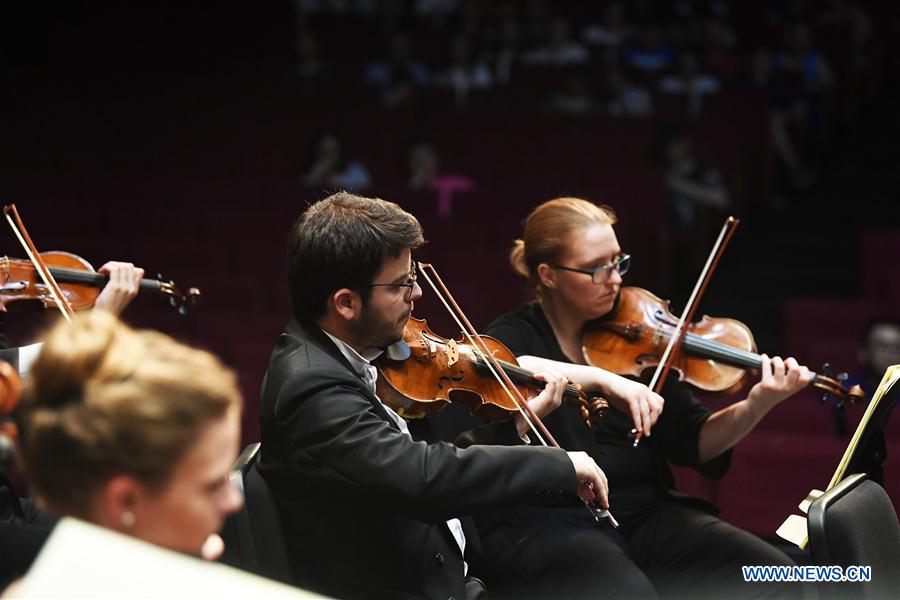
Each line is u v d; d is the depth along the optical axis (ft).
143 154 66.44
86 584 6.70
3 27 84.94
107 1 88.63
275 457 18.21
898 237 58.18
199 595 6.65
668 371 23.54
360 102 74.28
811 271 65.36
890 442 36.58
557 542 21.30
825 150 75.41
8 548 14.82
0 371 11.70
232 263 54.60
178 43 88.02
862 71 82.64
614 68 75.00
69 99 74.69
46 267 21.93
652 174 60.18
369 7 93.81
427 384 20.13
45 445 8.40
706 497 35.73
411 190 59.72
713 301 62.75
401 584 18.45
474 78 81.97
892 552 18.74
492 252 55.36
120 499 8.54
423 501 16.99
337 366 18.07
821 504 17.89
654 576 22.80
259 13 90.17
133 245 54.80
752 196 70.03
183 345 9.27
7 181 60.23
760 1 86.74
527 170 63.31
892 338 37.65
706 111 71.72
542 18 87.56
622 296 25.09
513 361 21.76
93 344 8.61
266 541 18.02
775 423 38.91
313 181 63.62
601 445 23.26
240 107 73.41
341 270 18.17
